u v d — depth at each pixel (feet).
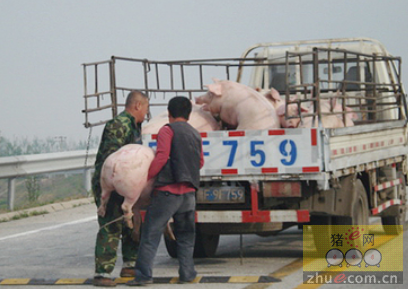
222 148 67.97
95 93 75.56
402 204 93.09
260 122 70.95
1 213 116.98
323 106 78.79
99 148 64.18
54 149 181.37
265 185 67.05
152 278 61.82
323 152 65.77
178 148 60.59
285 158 66.49
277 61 103.30
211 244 77.30
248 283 61.77
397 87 99.55
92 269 72.54
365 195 77.66
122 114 64.90
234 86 73.72
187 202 61.16
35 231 100.58
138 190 60.54
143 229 61.26
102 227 62.39
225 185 69.92
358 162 73.87
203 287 60.49
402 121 90.53
